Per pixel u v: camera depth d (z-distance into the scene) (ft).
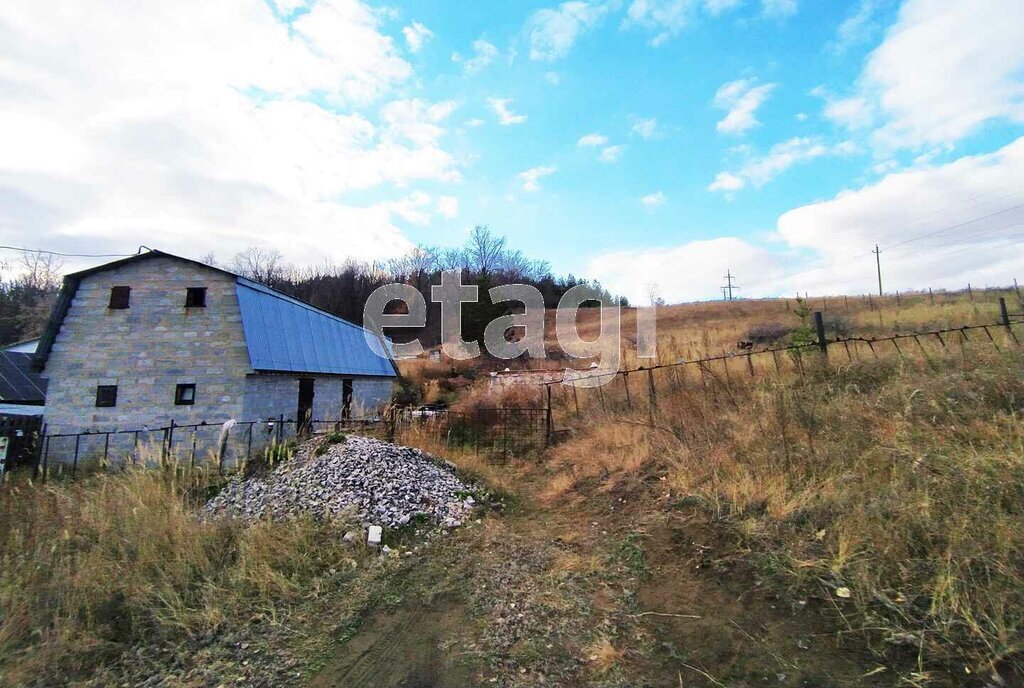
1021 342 24.67
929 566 10.07
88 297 45.11
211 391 43.39
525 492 24.27
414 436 33.30
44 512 17.79
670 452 20.95
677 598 11.51
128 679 9.84
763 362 30.76
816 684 8.04
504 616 11.68
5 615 11.29
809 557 11.48
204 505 21.93
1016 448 13.29
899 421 16.39
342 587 13.75
